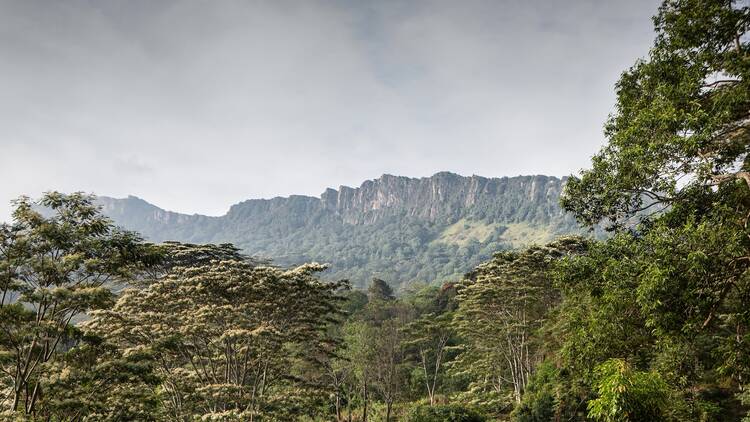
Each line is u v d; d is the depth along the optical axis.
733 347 9.80
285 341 25.06
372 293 85.81
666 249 9.19
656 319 9.35
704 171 9.52
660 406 7.43
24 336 13.10
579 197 12.10
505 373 39.75
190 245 31.44
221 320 23.22
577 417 22.69
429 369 45.31
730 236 8.60
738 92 8.99
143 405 18.12
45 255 13.65
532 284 33.62
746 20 9.85
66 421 14.90
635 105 11.22
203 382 23.05
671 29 10.98
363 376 37.75
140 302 22.92
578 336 11.95
